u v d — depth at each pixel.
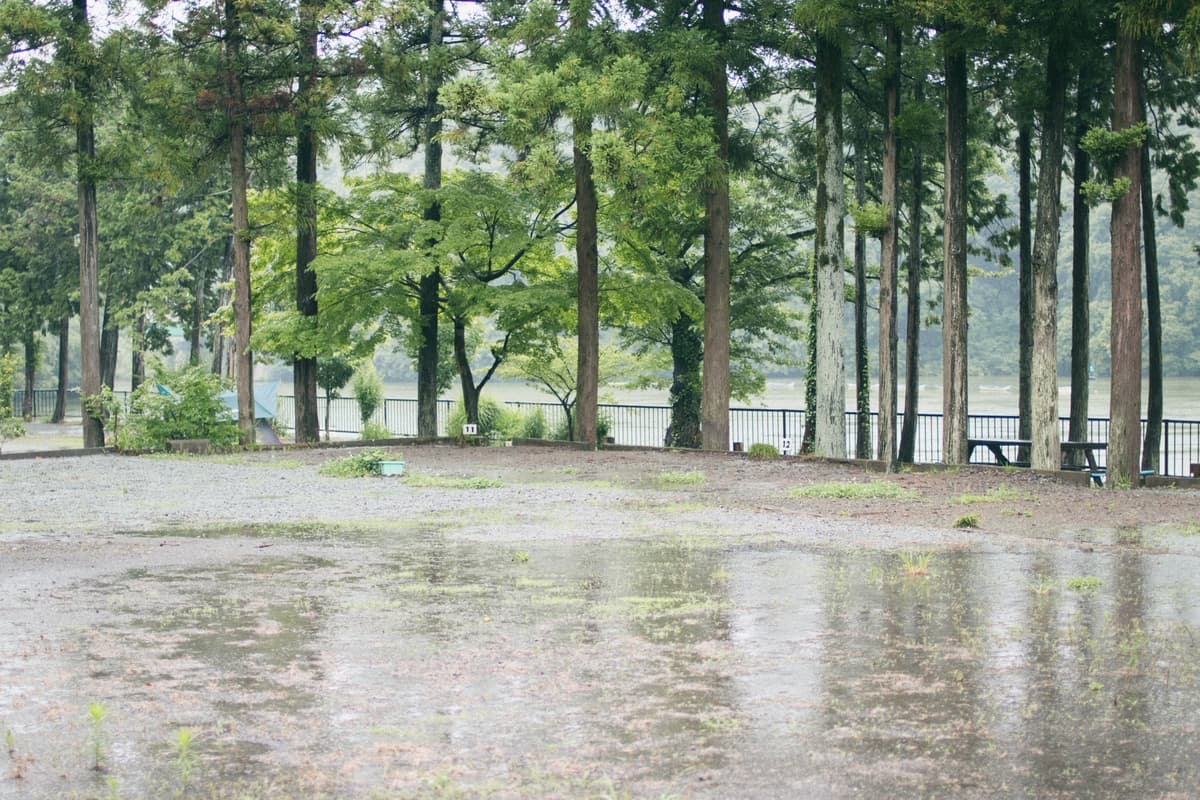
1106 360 76.69
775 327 39.06
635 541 14.57
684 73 26.78
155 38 30.52
